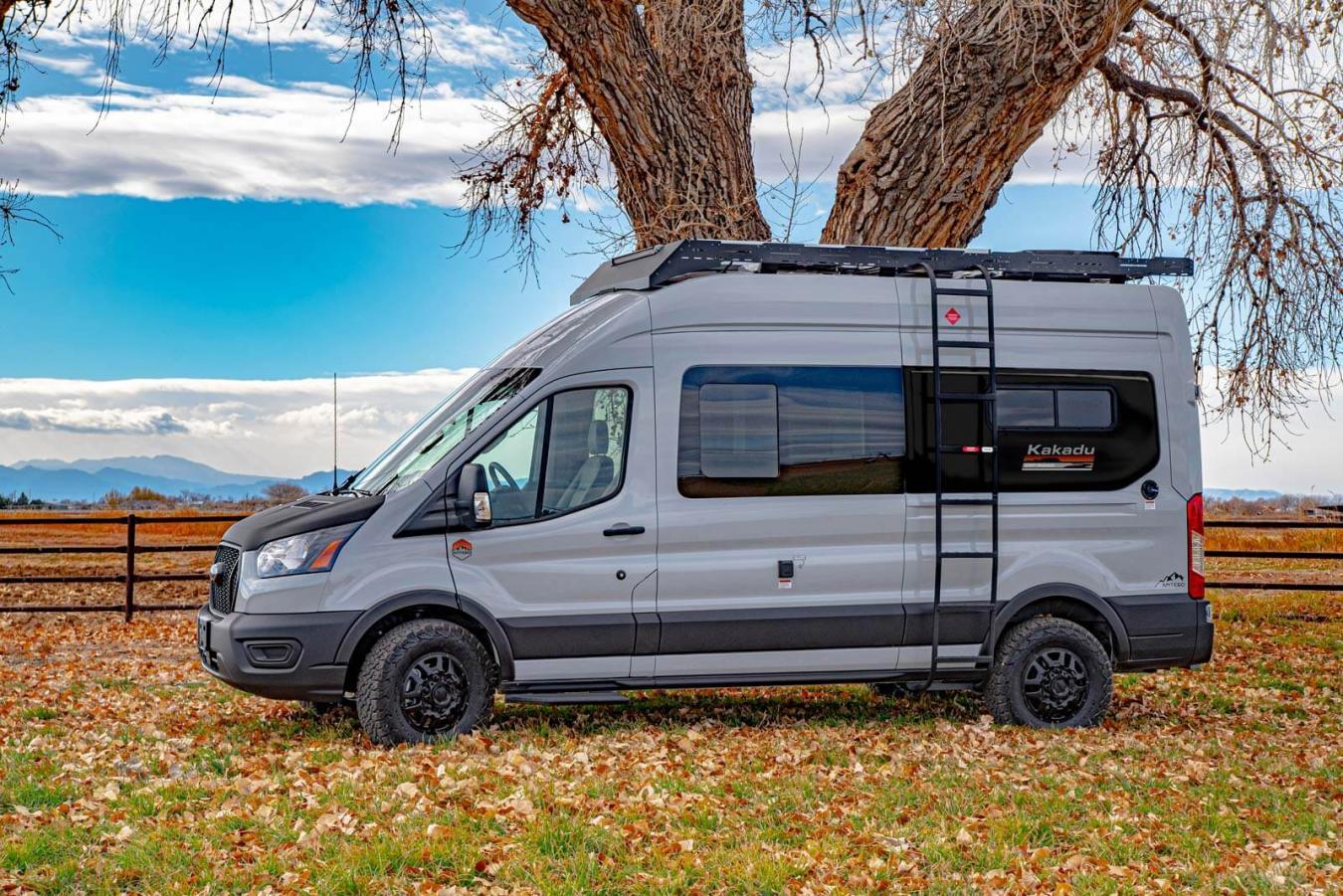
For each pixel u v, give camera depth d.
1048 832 6.02
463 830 5.80
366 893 5.09
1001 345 9.02
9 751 7.77
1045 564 8.96
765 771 7.34
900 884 5.25
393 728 7.95
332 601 8.05
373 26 12.01
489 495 8.33
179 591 18.44
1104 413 9.14
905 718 9.26
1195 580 9.18
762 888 5.15
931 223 12.67
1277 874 5.44
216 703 9.80
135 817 6.14
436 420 8.91
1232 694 10.88
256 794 6.63
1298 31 12.01
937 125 12.46
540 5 12.62
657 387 8.58
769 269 8.94
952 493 8.87
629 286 9.01
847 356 8.83
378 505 8.20
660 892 5.08
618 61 13.12
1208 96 14.16
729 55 14.17
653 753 7.78
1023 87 12.32
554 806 6.32
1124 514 9.09
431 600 8.13
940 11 11.61
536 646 8.29
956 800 6.61
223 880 5.20
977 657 8.87
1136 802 6.69
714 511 8.56
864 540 8.74
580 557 8.38
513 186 17.06
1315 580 20.09
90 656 12.74
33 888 5.10
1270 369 14.93
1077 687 8.97
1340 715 9.89
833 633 8.66
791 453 8.69
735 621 8.52
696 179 13.57
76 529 28.73
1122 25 12.38
